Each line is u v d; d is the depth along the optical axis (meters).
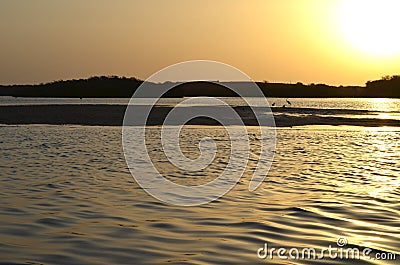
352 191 17.47
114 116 63.28
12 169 22.27
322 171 22.39
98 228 12.43
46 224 12.78
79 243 11.19
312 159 26.91
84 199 15.92
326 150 31.50
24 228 12.38
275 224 12.83
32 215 13.71
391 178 20.41
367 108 106.62
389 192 17.27
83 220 13.23
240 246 11.02
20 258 10.17
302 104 136.75
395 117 68.56
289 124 56.03
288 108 95.75
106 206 14.97
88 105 86.56
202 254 10.46
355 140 38.66
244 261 10.07
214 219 13.39
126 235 11.83
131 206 15.01
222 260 10.11
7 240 11.38
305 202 15.59
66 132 44.19
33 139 37.41
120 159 26.44
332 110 88.94
